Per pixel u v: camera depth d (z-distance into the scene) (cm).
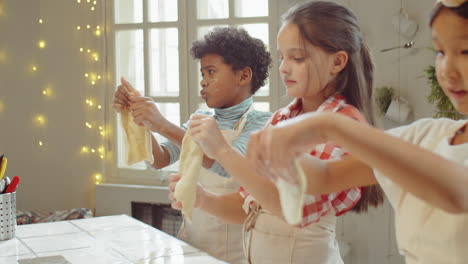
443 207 48
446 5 56
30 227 172
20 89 353
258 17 296
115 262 129
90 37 337
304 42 105
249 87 164
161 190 315
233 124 162
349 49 109
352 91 112
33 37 348
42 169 352
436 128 71
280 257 116
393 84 267
